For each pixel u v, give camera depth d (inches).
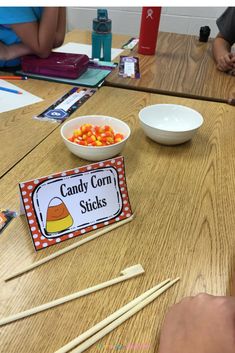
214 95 48.8
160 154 35.2
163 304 20.3
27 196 23.0
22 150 33.6
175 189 30.2
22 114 40.8
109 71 56.2
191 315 17.8
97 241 24.4
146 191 29.6
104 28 59.5
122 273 22.0
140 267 22.4
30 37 52.0
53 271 21.8
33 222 23.2
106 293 20.7
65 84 50.8
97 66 57.9
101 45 60.7
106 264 22.6
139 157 34.4
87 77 53.2
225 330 15.9
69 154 33.6
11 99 44.4
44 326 18.5
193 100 47.9
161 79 53.6
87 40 73.7
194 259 23.5
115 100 46.5
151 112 39.6
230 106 46.9
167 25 93.4
